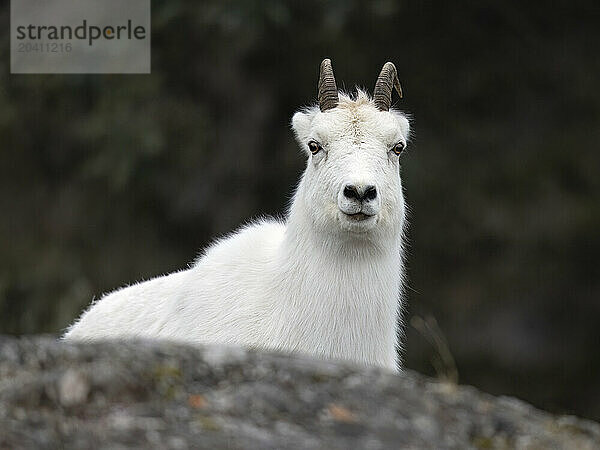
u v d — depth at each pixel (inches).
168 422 754.8
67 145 3390.7
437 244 3358.8
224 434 746.8
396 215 1214.3
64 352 820.0
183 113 3284.9
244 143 3403.1
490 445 796.0
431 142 3385.8
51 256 3284.9
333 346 1187.9
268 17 3063.5
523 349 3415.4
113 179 3186.5
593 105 3449.8
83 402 767.7
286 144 3420.3
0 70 3270.2
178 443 730.8
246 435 748.6
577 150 3435.0
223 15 3036.4
